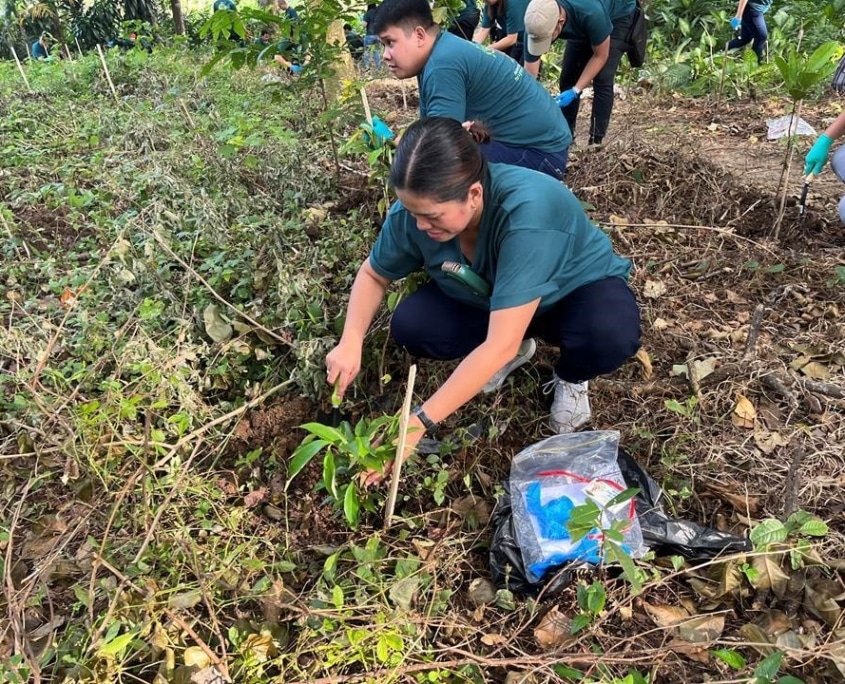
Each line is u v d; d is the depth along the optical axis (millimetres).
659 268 3240
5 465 2184
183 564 1860
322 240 3102
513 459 2113
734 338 2742
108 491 1985
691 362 2543
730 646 1721
